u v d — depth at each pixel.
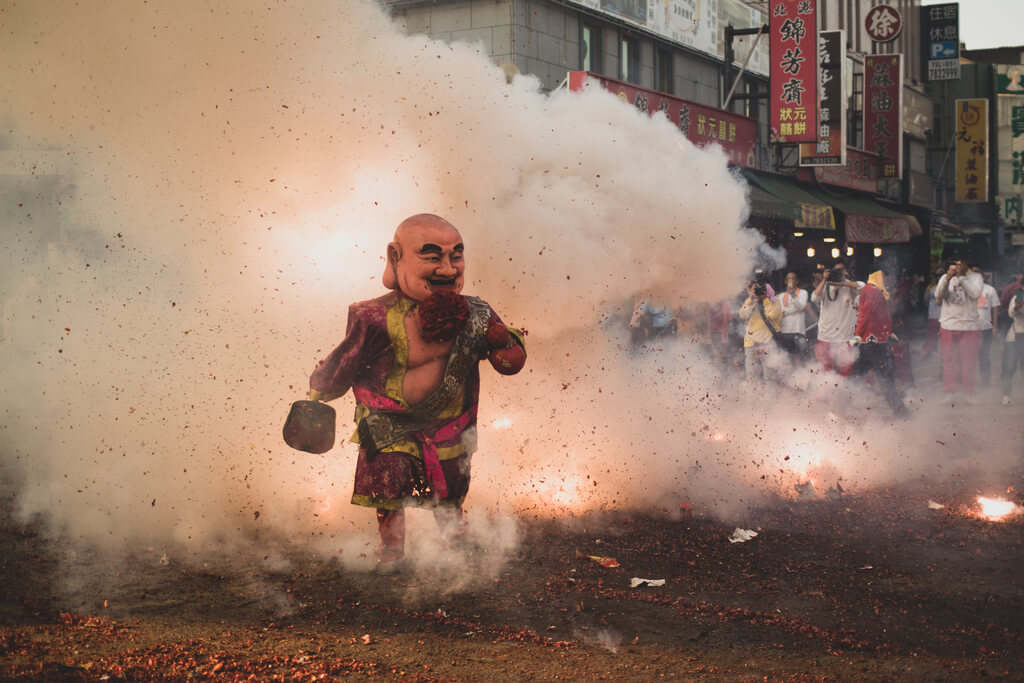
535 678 3.79
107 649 3.98
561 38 15.02
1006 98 39.44
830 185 21.22
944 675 3.91
